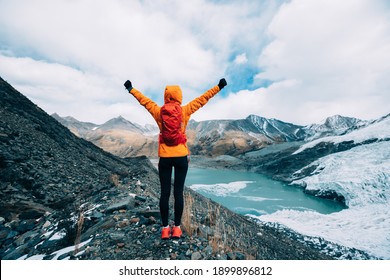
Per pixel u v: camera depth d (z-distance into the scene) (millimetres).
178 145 3332
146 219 4543
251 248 4941
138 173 12719
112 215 4957
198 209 6309
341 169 45594
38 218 7527
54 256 3986
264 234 11125
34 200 8758
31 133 14930
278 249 8648
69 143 18422
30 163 11227
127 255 3379
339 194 37031
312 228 21625
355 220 23828
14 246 5578
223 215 10328
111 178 9922
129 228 4254
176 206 3523
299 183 50688
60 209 7871
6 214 7488
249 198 39812
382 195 31422
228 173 78938
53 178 10906
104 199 6871
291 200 38594
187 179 64375
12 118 15406
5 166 10078
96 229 4418
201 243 3725
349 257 14039
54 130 19406
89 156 17625
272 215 27188
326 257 12039
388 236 18562
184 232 3951
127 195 7059
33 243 5094
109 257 3363
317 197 40406
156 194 9188
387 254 15242
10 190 8820
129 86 3596
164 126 3236
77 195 9641
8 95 19391
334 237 18797
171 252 3361
